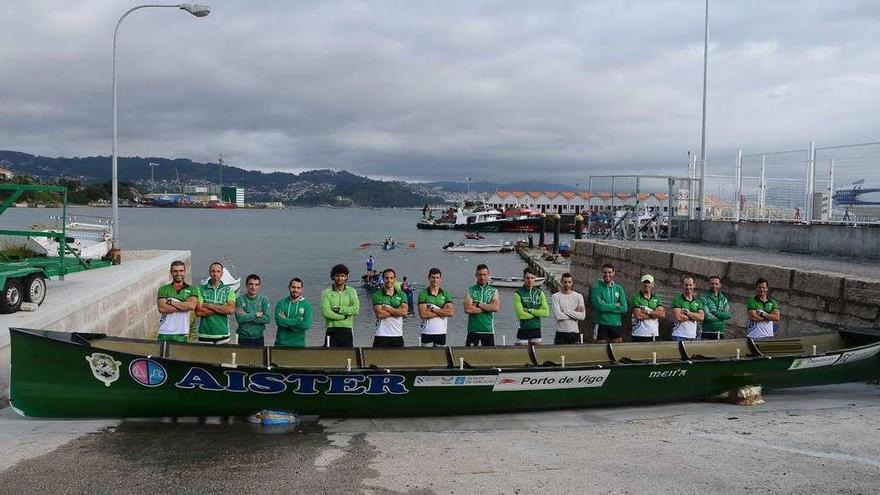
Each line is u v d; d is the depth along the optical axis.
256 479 6.34
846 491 6.18
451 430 8.23
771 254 19.97
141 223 133.12
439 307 10.81
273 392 8.23
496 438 7.83
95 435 7.68
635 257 19.77
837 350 10.41
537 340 11.39
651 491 6.16
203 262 52.53
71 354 8.03
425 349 9.49
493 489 6.17
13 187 14.29
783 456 7.14
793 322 12.98
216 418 8.52
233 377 8.06
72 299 12.95
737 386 9.73
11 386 8.09
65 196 15.26
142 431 7.89
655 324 11.65
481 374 8.54
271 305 27.42
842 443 7.61
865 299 11.31
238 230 112.81
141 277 18.64
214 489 6.08
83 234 28.41
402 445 7.50
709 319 11.77
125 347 8.90
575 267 25.72
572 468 6.75
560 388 8.96
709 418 8.82
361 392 8.40
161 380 8.04
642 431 8.16
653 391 9.45
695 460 7.01
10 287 11.12
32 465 6.62
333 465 6.77
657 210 33.66
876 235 18.12
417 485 6.25
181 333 10.35
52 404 8.15
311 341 19.70
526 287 11.21
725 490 6.20
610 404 9.58
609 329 11.71
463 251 66.06
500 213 104.62
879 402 9.85
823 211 21.48
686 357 10.05
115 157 22.81
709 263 15.63
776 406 9.59
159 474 6.43
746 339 10.69
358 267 49.59
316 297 32.19
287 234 101.25
